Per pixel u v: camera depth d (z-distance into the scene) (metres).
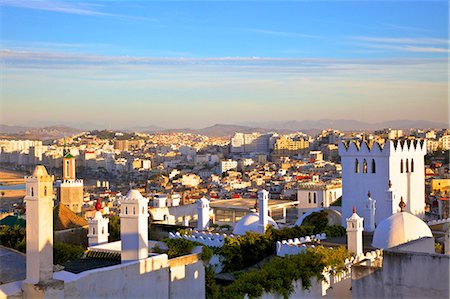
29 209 33.06
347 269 52.53
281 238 62.72
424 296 38.62
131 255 40.19
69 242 74.38
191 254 43.91
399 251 39.56
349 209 71.69
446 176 167.62
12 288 33.00
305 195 106.06
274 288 47.09
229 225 85.25
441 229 67.94
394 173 69.00
